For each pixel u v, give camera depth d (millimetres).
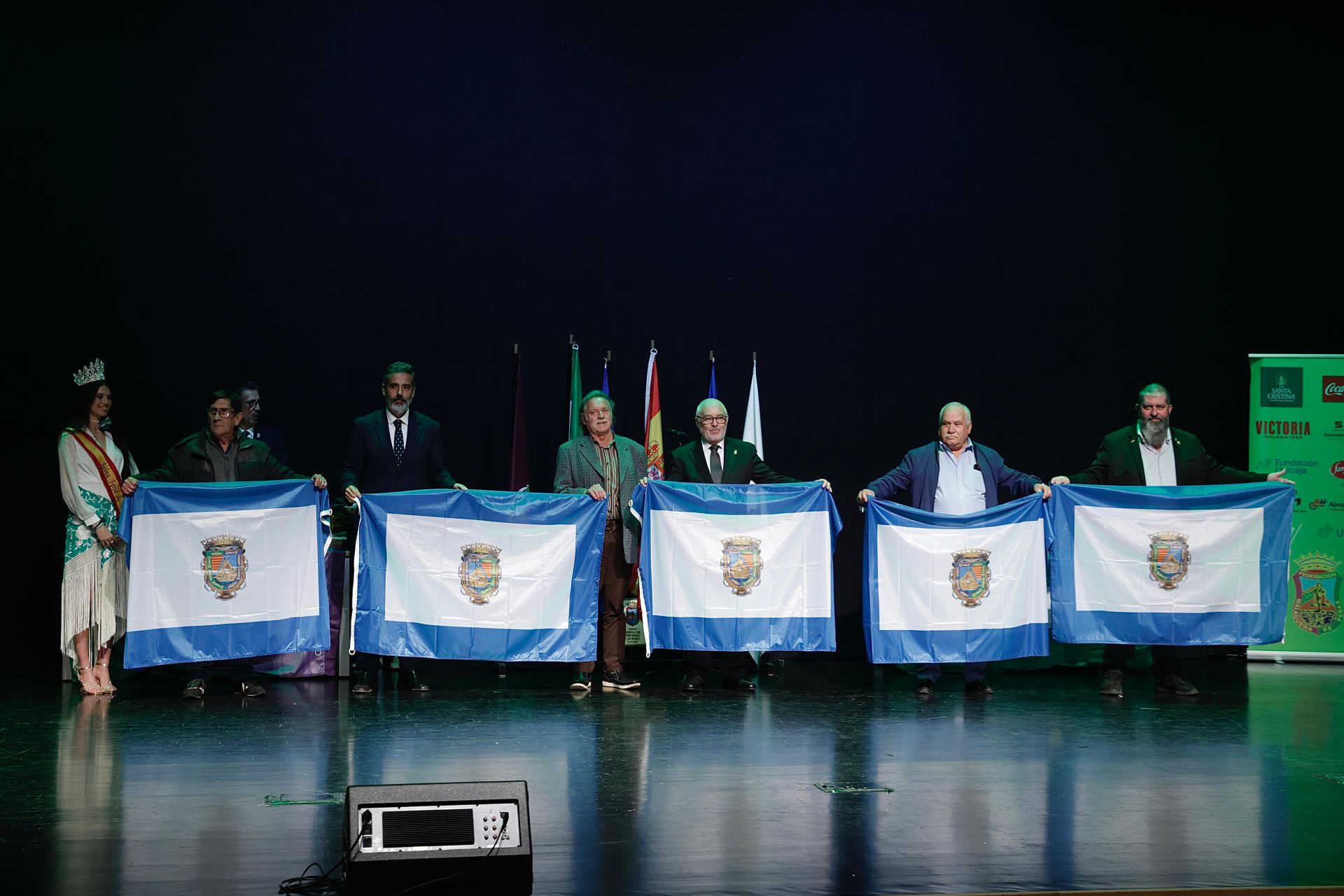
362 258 7762
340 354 7734
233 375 7633
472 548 6352
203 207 7625
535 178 7906
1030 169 8109
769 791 4113
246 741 4922
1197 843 3504
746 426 7707
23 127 7492
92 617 6180
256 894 3000
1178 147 8133
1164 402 6559
